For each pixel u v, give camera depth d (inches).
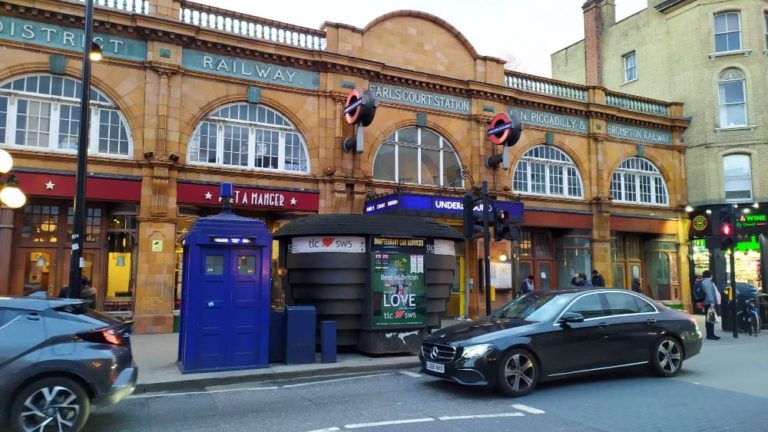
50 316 243.1
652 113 964.0
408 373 391.9
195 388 342.0
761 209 936.3
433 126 772.0
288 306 438.0
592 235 876.6
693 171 989.2
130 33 597.3
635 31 1136.2
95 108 586.2
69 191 556.1
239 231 378.6
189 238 369.7
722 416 270.1
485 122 802.8
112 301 590.9
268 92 665.6
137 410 287.4
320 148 686.5
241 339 376.8
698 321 810.8
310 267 439.2
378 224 446.3
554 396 314.5
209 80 636.1
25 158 546.9
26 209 573.9
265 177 651.5
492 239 786.8
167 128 604.7
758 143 954.1
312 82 694.5
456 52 804.6
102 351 245.4
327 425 255.3
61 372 234.4
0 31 545.3
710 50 992.2
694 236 965.8
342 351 455.2
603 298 362.9
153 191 589.3
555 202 856.9
